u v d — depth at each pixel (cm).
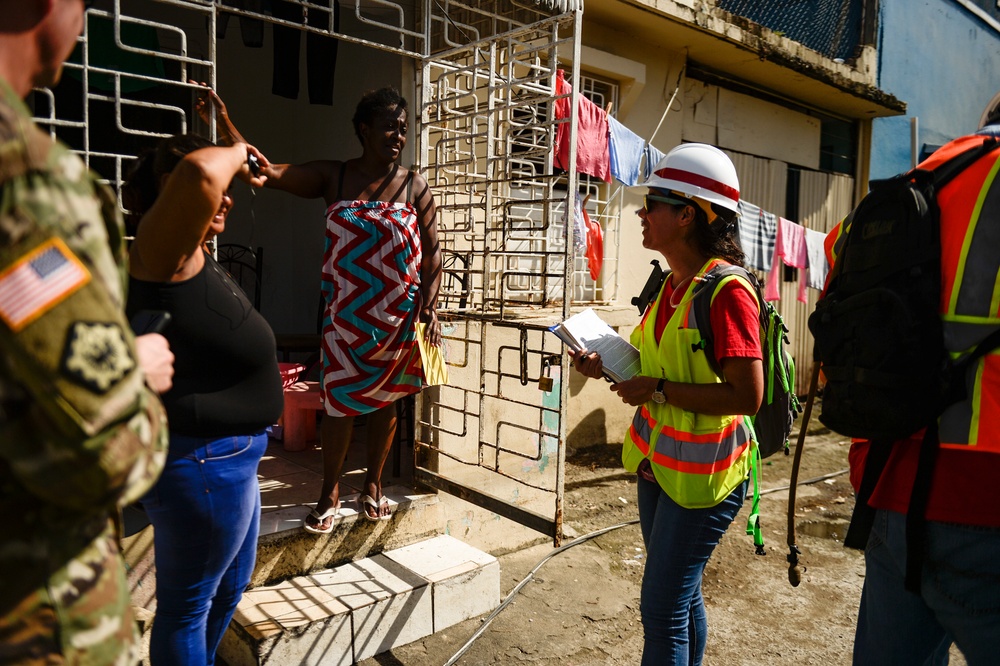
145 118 515
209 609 200
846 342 165
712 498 206
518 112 490
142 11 509
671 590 209
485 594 330
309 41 375
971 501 149
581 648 306
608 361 228
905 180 162
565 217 323
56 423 88
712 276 206
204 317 177
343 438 308
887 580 168
